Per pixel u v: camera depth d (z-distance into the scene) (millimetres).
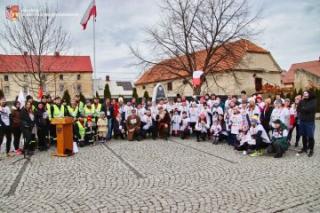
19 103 12562
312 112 10961
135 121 15906
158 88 21562
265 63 48031
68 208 6180
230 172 8805
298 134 12859
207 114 15305
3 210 6172
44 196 6977
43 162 10742
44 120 13125
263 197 6578
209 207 6043
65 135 11891
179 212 5820
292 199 6418
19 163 10664
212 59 35469
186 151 12406
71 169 9570
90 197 6812
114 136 16672
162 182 7887
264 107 13156
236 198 6543
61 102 14812
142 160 10742
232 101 13938
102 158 11242
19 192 7328
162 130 16094
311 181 7727
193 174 8648
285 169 9047
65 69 62688
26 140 12055
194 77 26266
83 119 14477
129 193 7023
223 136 14680
